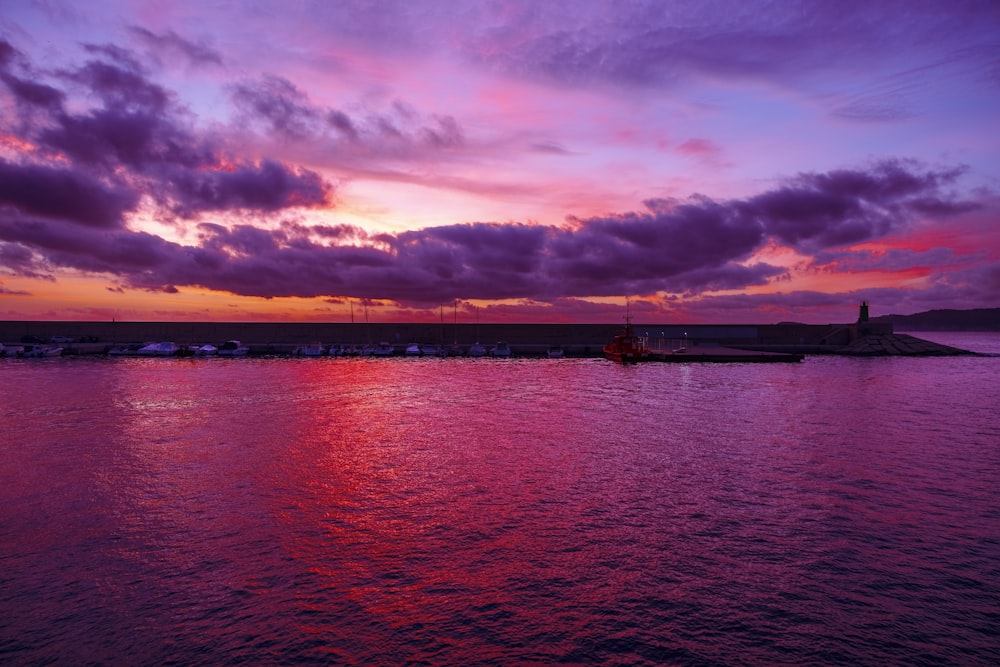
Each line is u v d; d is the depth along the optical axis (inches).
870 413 1633.9
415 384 2353.6
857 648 474.0
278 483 912.9
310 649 468.8
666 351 4077.3
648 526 730.2
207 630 493.0
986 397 1982.0
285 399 1888.5
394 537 693.3
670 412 1644.9
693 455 1107.9
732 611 528.4
